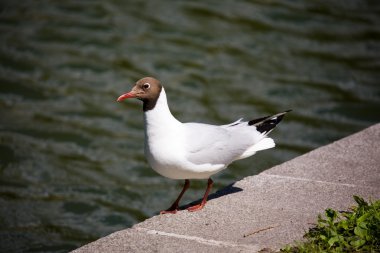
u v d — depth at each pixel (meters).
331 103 16.19
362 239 5.89
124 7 21.48
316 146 14.15
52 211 11.80
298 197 7.20
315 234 6.23
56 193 12.45
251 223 6.65
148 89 6.86
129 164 13.71
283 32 19.98
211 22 20.47
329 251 5.79
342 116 15.57
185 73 17.69
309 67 18.03
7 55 18.47
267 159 13.59
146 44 19.16
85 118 15.68
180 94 16.59
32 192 12.46
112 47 19.02
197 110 15.76
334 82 17.25
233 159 7.29
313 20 20.84
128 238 6.41
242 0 22.05
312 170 7.89
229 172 13.10
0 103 16.19
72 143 14.49
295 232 6.40
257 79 17.38
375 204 6.32
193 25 20.25
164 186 12.83
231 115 15.57
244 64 18.14
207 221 6.75
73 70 17.89
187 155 6.94
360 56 18.75
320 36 19.81
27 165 13.46
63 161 13.70
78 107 16.19
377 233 5.93
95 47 19.05
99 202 12.13
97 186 12.74
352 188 7.37
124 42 19.27
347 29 20.36
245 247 6.15
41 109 16.02
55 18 20.69
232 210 6.98
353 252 5.82
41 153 13.98
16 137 14.55
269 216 6.78
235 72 17.73
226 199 7.26
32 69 17.88
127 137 14.90
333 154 8.34
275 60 18.38
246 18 20.77
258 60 18.38
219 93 16.66
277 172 7.89
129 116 15.91
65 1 21.94
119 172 13.38
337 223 6.23
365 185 7.44
